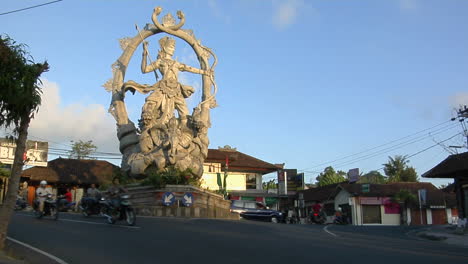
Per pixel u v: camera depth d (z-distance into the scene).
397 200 47.28
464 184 29.77
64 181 40.69
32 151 40.00
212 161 50.25
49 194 20.28
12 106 11.23
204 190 28.55
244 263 10.56
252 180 53.00
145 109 31.36
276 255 11.80
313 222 36.28
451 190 36.28
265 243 14.08
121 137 32.28
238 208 34.12
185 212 25.30
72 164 43.56
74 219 20.52
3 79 10.69
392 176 71.19
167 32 34.75
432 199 48.62
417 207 48.06
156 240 13.93
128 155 31.42
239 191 50.50
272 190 52.03
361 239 17.56
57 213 19.72
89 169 43.28
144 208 25.45
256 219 33.62
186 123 32.56
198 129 32.12
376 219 47.88
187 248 12.55
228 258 11.16
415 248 15.08
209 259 10.98
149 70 33.41
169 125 30.61
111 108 32.94
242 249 12.64
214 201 29.95
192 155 31.14
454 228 30.80
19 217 20.14
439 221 48.31
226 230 17.59
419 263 11.34
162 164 29.25
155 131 30.97
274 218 33.84
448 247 16.44
